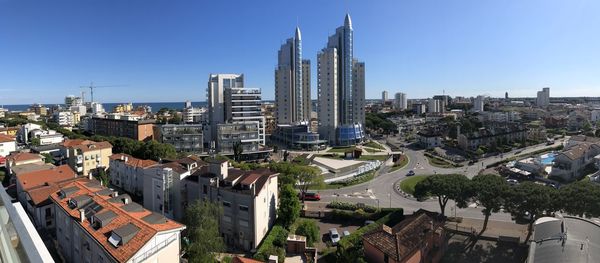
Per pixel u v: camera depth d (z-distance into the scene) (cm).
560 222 4588
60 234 4944
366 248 4578
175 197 6281
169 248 4028
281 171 7756
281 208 5884
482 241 5434
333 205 7231
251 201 5369
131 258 3522
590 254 3794
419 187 5938
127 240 3741
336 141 17338
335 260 4862
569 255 3812
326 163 11869
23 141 13262
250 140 13400
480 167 11250
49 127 15900
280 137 17825
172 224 4216
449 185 5625
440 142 15588
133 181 7844
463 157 12812
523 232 5722
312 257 4791
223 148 13088
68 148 9406
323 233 6003
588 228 4412
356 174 10362
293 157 13475
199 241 4566
